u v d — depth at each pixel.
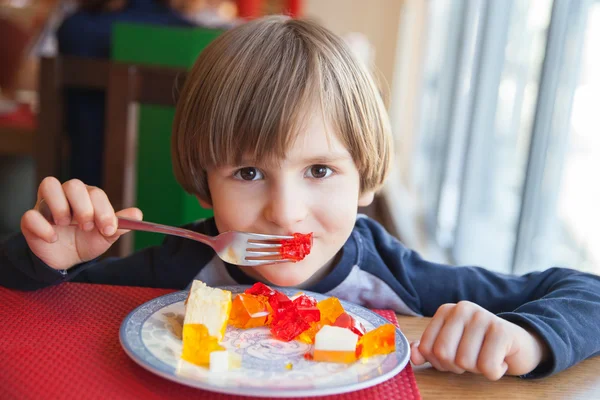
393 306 1.00
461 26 2.99
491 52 2.46
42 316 0.75
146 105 1.84
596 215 1.50
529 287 0.98
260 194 0.82
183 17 2.16
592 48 1.56
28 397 0.56
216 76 0.85
